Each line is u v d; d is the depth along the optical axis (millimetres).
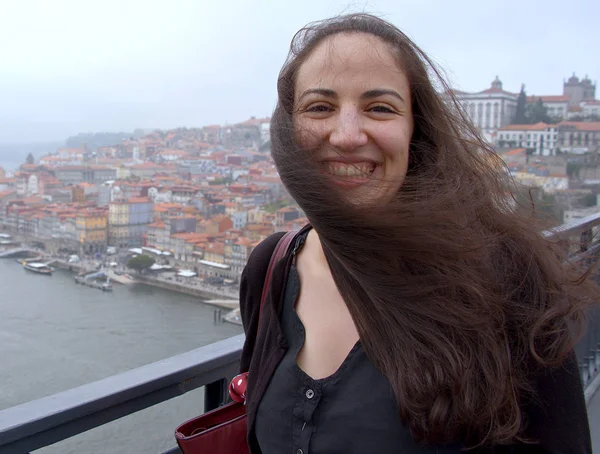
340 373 853
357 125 852
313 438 852
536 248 878
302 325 951
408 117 918
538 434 827
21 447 980
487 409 767
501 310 798
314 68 888
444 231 804
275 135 913
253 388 999
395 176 875
